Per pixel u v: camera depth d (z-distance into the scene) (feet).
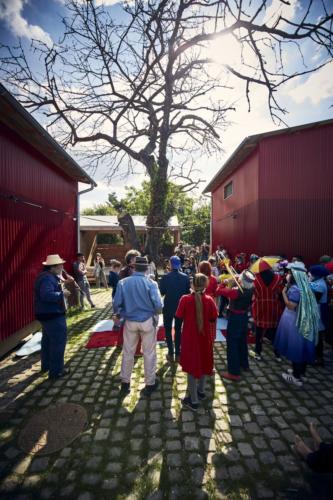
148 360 11.34
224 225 44.42
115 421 9.55
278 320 14.25
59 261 12.50
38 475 7.29
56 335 12.46
